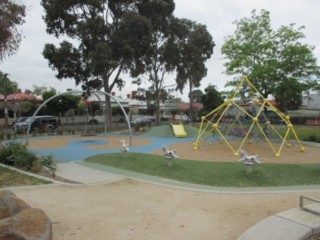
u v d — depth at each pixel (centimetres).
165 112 7312
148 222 597
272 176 1107
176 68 4628
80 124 4797
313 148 1945
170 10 3756
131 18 3219
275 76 2688
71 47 3409
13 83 6256
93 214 643
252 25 2809
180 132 2811
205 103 5031
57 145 2100
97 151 1809
